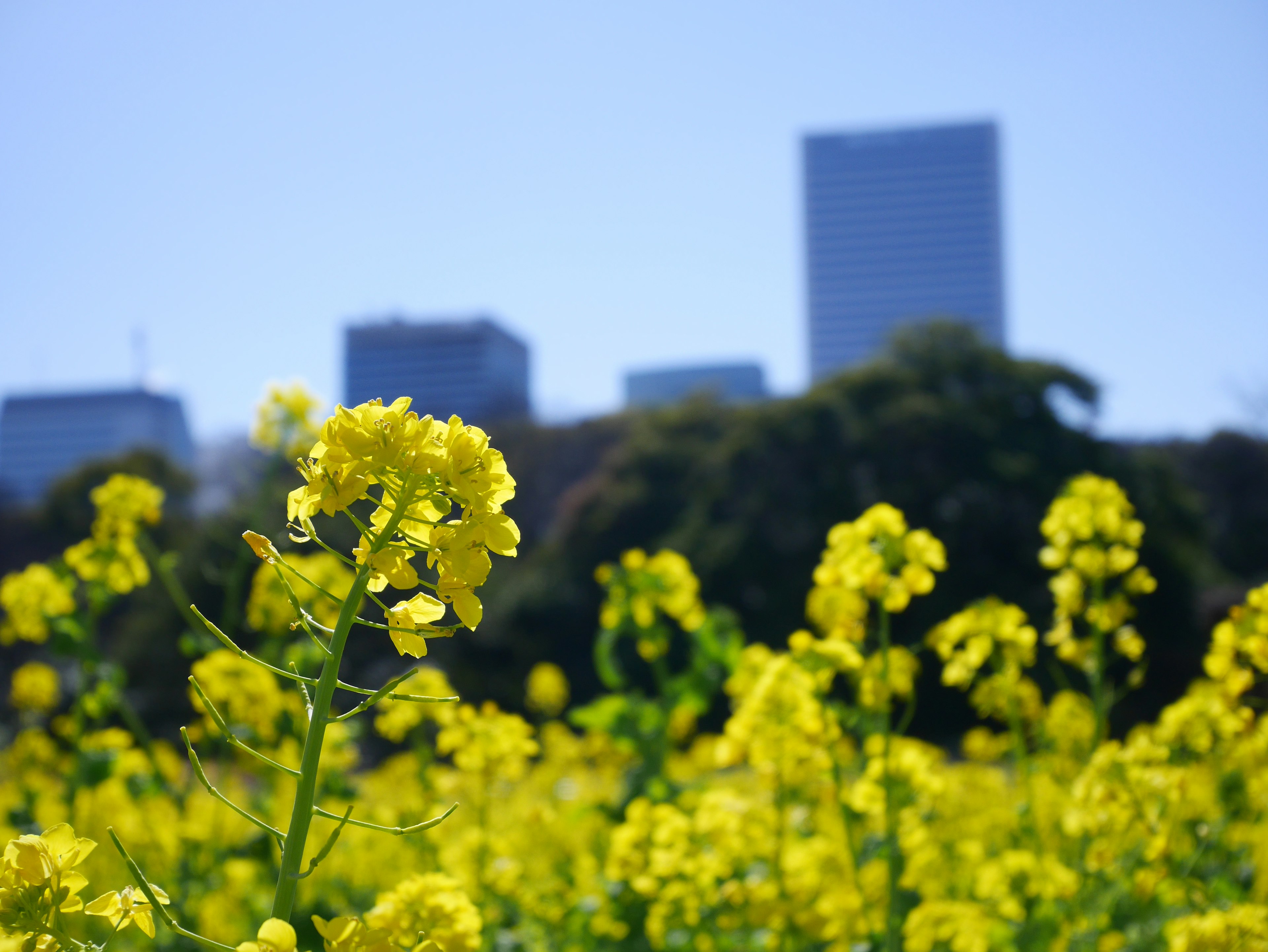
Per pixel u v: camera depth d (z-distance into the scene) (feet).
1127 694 65.87
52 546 136.15
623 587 19.39
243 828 17.48
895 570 12.30
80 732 16.99
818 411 94.68
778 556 91.71
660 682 19.51
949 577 84.79
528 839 21.95
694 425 105.50
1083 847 14.90
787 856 14.99
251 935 14.60
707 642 19.12
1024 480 88.07
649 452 101.50
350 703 46.14
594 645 91.25
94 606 17.49
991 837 19.81
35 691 22.95
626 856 15.43
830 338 611.47
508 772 16.26
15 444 444.55
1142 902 14.74
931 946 13.80
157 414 451.94
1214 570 96.99
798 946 13.65
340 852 17.26
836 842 16.58
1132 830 13.99
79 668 19.21
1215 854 15.87
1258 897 15.10
